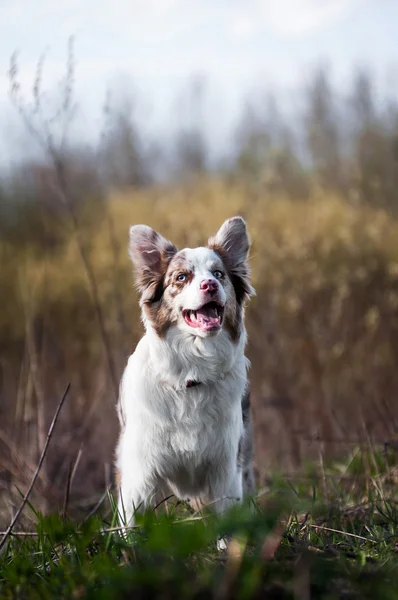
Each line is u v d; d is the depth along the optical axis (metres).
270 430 7.95
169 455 4.83
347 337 8.95
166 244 5.11
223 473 4.86
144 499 4.85
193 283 4.76
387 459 6.13
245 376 5.05
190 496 5.08
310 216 10.88
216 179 13.54
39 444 6.70
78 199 12.34
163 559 3.22
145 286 5.07
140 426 4.86
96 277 10.64
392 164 11.63
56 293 10.79
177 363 4.80
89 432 7.62
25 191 12.66
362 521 4.77
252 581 2.94
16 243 12.34
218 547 4.14
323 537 4.12
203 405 4.78
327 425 7.64
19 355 10.54
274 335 8.87
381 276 9.59
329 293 9.54
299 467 7.12
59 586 3.36
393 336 8.92
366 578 3.26
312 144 13.54
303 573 3.06
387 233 10.13
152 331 4.94
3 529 5.31
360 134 12.28
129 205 12.27
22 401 8.38
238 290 5.15
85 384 8.94
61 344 9.93
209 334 4.59
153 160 14.29
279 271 9.77
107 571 3.21
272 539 3.22
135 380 4.93
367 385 8.38
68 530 4.04
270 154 14.05
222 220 10.27
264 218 10.85
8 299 11.16
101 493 6.55
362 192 11.22
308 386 8.46
